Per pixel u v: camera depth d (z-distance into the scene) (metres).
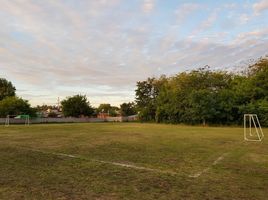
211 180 5.93
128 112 70.19
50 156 8.91
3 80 60.25
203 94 34.84
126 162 7.95
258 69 35.44
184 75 40.25
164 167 7.30
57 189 5.09
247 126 32.38
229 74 37.97
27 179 5.82
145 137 16.47
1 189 5.05
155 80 50.19
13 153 9.55
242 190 5.16
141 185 5.45
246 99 33.16
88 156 8.97
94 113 62.75
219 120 34.69
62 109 59.53
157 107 42.09
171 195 4.81
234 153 10.04
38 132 20.53
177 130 24.03
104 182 5.64
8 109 45.22
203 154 9.72
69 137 16.14
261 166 7.56
